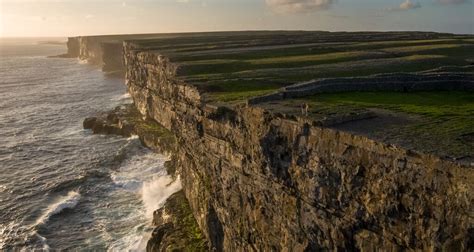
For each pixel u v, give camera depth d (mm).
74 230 48000
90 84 156000
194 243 40656
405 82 38938
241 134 33344
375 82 38875
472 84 38188
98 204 54281
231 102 38562
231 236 36562
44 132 89875
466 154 20109
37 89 147875
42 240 45969
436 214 19891
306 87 37219
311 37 134625
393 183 21719
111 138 84000
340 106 31609
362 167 23438
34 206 54344
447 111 29891
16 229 48500
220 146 36906
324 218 26000
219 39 152625
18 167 68312
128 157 71562
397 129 25156
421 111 30031
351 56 70938
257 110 31234
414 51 74812
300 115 28094
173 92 56406
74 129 92000
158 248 41656
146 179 61031
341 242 25016
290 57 76375
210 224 39906
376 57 69562
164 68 77250
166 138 72062
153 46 119688
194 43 130250
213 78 53531
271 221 30672
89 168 67062
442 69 47312
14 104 120625
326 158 25438
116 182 60625
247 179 33062
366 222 23484
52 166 68562
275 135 29344
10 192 58406
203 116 39875
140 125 84375
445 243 19547
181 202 48812
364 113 28078
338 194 24875
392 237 22172
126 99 122750
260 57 79688
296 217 28078
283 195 29109
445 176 19438
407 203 21172
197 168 43625
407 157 21078
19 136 86938
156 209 51344
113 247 44438
